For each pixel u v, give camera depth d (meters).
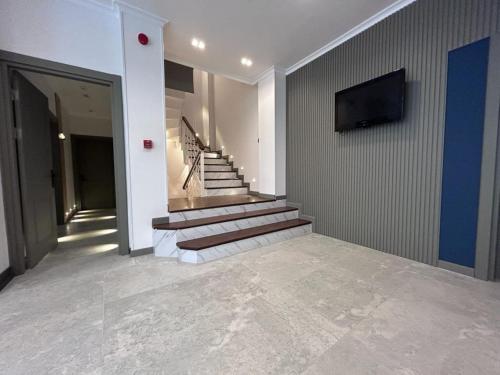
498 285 1.96
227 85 5.59
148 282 2.07
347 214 3.20
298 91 3.82
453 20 2.12
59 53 2.29
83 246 3.09
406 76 2.46
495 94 1.91
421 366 1.15
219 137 6.03
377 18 2.66
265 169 4.20
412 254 2.53
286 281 2.08
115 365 1.17
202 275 2.21
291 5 2.46
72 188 5.83
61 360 1.20
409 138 2.48
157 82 2.72
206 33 2.94
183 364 1.17
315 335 1.38
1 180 2.11
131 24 2.53
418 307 1.66
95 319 1.54
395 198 2.65
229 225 3.13
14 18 2.11
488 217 2.01
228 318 1.55
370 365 1.16
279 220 3.71
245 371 1.13
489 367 1.14
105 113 6.23
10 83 2.18
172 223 2.89
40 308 1.67
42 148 2.74
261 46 3.25
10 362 1.18
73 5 2.34
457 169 2.16
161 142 2.78
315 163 3.61
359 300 1.76
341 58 3.12
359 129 2.99
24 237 2.30
